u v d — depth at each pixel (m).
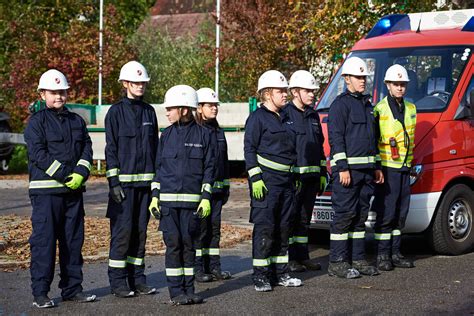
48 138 8.23
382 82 11.56
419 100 11.17
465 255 10.89
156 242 12.01
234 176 22.00
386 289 8.78
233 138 19.95
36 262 8.17
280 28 21.39
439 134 10.74
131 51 26.53
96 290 8.97
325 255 11.09
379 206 9.88
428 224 10.55
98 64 25.09
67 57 25.88
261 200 8.77
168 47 28.08
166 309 8.02
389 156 9.85
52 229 8.22
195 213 8.30
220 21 22.86
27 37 27.94
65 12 31.80
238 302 8.29
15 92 27.08
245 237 12.41
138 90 8.61
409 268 9.96
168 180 8.26
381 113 9.91
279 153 8.84
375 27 12.59
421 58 11.49
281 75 8.91
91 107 22.00
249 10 22.42
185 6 36.44
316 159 9.98
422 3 16.27
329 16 16.53
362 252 9.67
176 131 8.35
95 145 21.72
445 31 11.93
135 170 8.58
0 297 8.58
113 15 28.70
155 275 9.77
